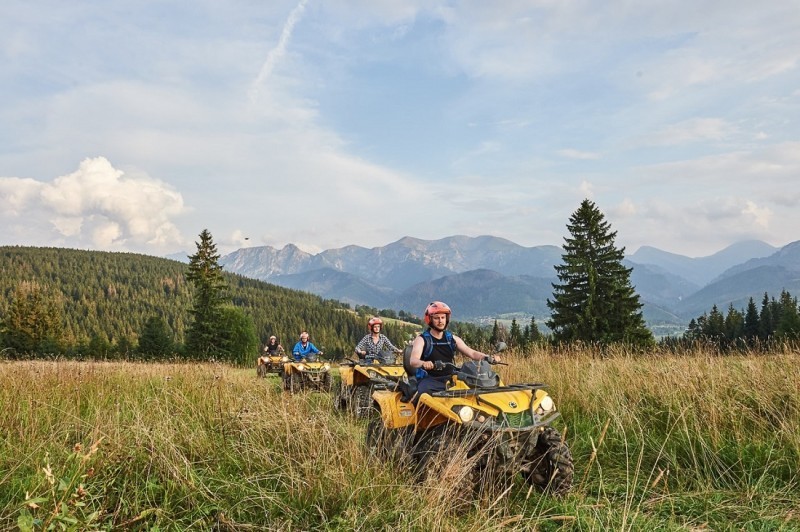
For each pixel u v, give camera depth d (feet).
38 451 17.57
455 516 15.21
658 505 16.52
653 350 36.42
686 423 21.68
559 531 14.76
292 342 565.12
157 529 13.52
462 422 16.99
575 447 22.43
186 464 16.55
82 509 13.75
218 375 30.89
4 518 13.32
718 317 226.58
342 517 14.66
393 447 18.28
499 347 19.31
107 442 18.45
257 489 16.28
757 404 23.21
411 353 20.01
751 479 17.84
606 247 157.38
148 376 37.01
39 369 34.83
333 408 26.43
